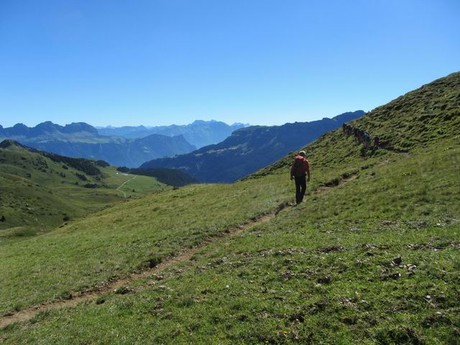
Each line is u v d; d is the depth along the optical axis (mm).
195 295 20312
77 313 22281
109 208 89312
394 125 63500
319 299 16688
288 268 21031
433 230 22828
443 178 31156
